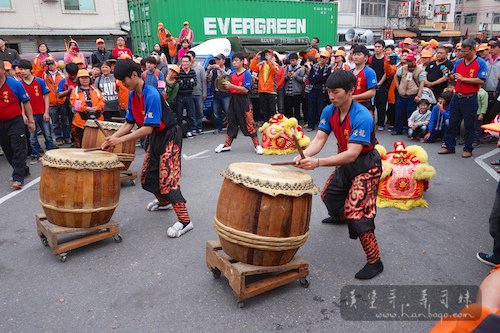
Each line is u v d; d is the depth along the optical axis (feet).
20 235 13.80
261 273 10.13
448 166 21.22
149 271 11.32
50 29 59.98
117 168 12.36
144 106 12.37
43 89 23.89
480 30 165.48
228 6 46.70
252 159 23.16
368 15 114.83
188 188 18.21
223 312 9.50
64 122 27.55
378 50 28.60
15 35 57.62
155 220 14.79
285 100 34.06
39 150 23.95
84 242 12.16
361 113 9.81
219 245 10.60
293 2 52.19
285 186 8.95
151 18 43.32
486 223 14.26
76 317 9.38
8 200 17.25
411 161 15.90
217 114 31.27
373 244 10.62
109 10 64.08
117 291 10.38
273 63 30.09
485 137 26.78
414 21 127.13
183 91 28.55
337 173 11.45
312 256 12.06
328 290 10.33
